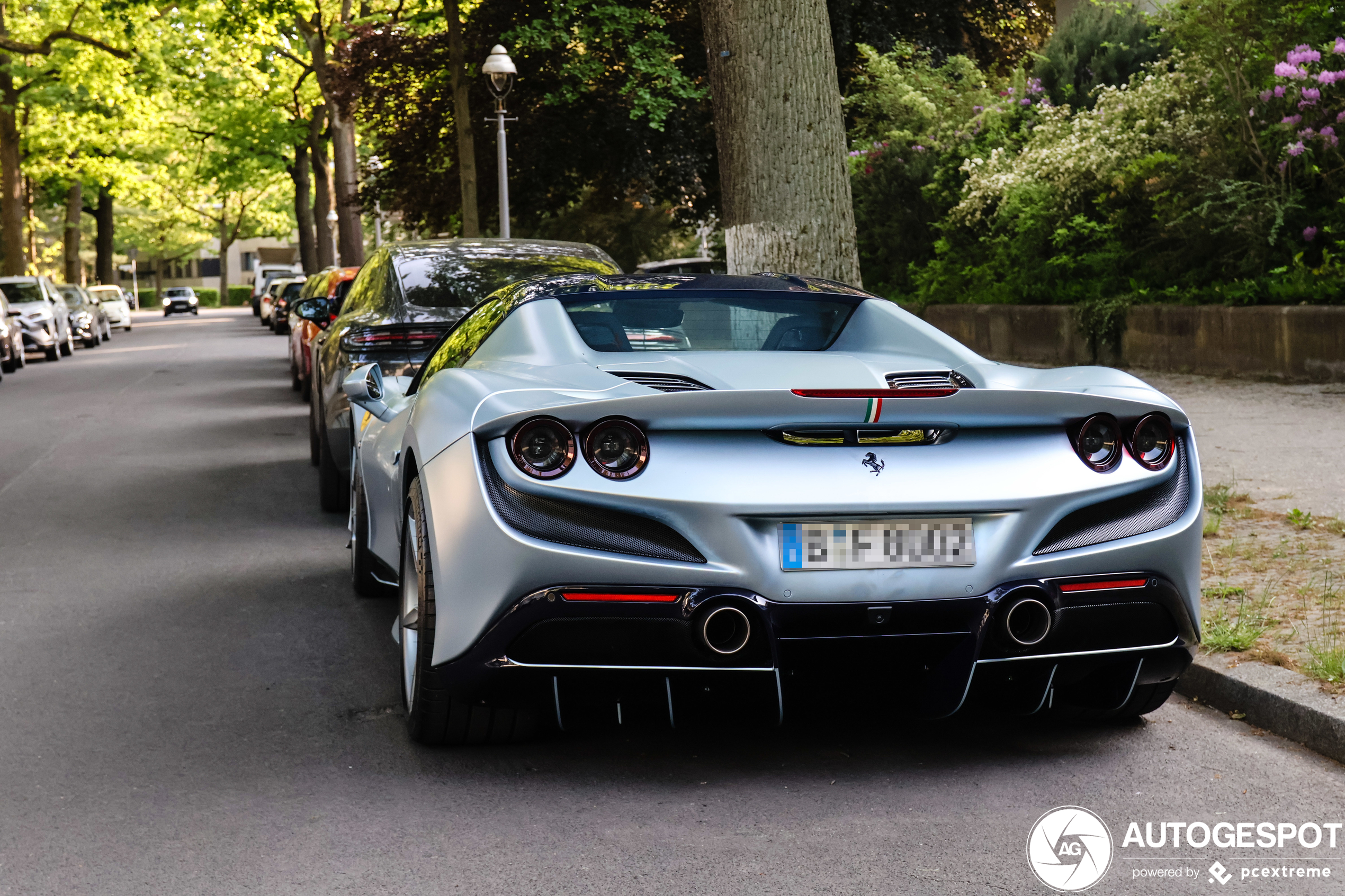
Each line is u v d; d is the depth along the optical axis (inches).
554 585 135.0
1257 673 170.1
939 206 743.7
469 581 139.3
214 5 1489.9
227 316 2778.1
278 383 796.6
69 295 1407.5
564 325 171.2
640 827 135.3
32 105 1813.5
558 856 128.3
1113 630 144.2
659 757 156.2
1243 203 495.2
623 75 1021.8
